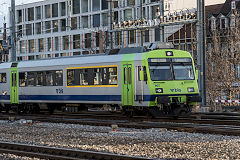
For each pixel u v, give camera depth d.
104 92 60.81
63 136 42.28
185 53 58.31
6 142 37.28
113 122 53.94
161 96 55.34
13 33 89.94
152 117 59.28
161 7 138.75
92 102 62.75
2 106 80.75
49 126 52.94
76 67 64.88
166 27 151.50
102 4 176.00
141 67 56.22
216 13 150.00
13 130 49.09
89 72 62.97
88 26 180.38
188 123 51.22
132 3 164.00
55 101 68.38
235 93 101.00
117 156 28.88
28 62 73.62
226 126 46.56
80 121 54.62
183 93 56.53
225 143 35.00
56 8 192.12
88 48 169.88
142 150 32.69
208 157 29.19
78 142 37.91
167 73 56.41
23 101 74.06
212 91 98.94
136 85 56.81
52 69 68.75
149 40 157.38
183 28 146.00
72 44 185.25
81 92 64.19
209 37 139.38
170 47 59.03
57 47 191.62
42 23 197.00
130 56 57.88
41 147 33.12
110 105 62.28
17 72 74.88
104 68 60.81
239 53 105.06
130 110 58.44
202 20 84.19
